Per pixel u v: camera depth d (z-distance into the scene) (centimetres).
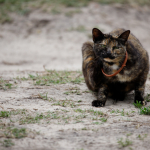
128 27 2736
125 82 1003
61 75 1434
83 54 1223
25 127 763
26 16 2806
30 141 678
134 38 1105
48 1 3073
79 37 2508
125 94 1153
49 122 809
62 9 2919
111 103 1055
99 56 988
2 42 2447
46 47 2355
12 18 2777
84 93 1152
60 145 659
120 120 830
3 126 762
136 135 716
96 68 1012
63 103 982
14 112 885
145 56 1030
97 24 2711
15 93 1118
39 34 2572
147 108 923
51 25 2681
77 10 2888
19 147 645
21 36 2555
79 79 1349
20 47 2359
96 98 1090
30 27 2667
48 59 2089
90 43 1259
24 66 1869
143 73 1015
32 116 854
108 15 2889
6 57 2131
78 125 788
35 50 2302
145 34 2661
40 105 978
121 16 2922
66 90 1184
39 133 723
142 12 3089
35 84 1259
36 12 2855
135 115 880
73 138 698
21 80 1330
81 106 985
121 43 952
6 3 3044
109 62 968
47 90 1174
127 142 665
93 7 2981
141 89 1033
